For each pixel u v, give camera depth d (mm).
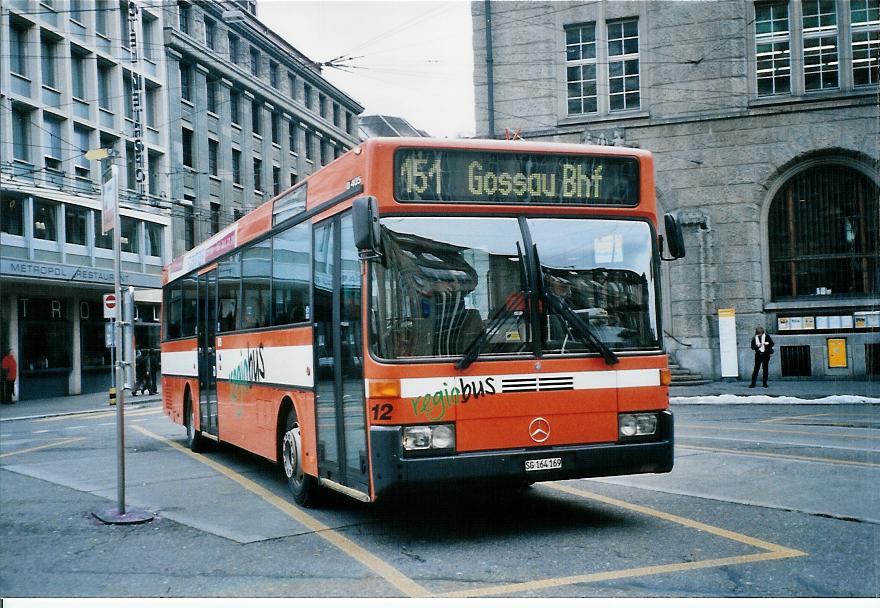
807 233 24453
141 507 8930
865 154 23656
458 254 6934
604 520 7512
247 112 48438
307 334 8508
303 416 8641
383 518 8055
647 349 7297
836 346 23781
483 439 6734
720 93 24578
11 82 30828
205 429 13266
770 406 18906
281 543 7117
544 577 5785
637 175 7508
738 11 24438
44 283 32344
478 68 26125
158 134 39781
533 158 7219
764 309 24406
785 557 6062
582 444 6992
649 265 7445
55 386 34094
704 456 10953
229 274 11844
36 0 31688
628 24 25391
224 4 46000
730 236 24594
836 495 8211
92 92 34938
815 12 24234
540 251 7109
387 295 6746
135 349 35750
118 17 36719
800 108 24094
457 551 6625
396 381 6613
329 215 7930
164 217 39406
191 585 5945
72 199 33219
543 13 25672
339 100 60844
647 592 5348
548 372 6930
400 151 6941
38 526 8148
